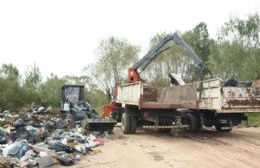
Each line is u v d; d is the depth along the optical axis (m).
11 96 27.91
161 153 12.45
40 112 24.12
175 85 19.14
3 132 13.41
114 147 13.66
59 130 15.62
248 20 36.75
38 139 13.59
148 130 18.94
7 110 25.31
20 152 10.79
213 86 15.39
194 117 17.83
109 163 10.90
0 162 9.51
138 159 11.45
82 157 11.66
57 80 35.88
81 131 16.12
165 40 20.75
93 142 13.98
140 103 16.22
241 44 36.09
